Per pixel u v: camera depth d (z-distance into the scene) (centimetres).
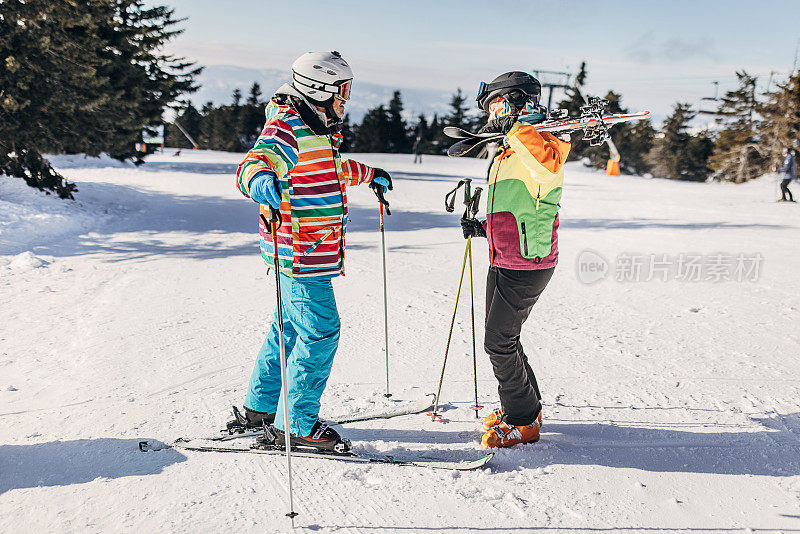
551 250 306
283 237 292
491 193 306
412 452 312
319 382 305
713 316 562
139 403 363
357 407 362
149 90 2683
